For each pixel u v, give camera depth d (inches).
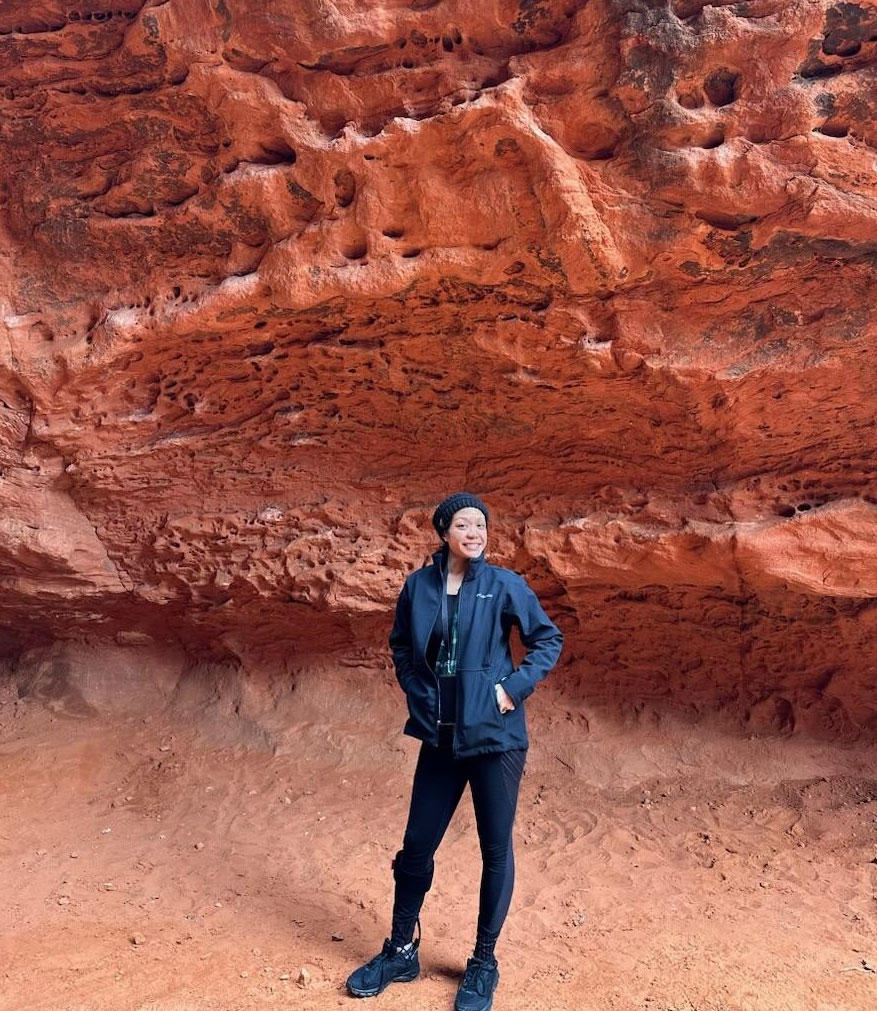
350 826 187.5
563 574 190.9
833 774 190.9
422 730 117.2
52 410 194.7
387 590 205.2
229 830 187.2
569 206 143.3
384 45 148.9
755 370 157.2
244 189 162.1
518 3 142.1
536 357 168.9
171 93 162.6
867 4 129.3
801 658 194.1
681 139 139.4
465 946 140.6
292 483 209.8
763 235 141.8
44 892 161.3
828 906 151.9
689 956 136.3
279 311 171.3
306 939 143.4
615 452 185.5
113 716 239.3
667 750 203.2
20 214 185.5
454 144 146.6
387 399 190.7
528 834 182.5
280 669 235.6
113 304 183.8
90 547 220.7
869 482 167.8
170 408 198.5
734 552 170.2
